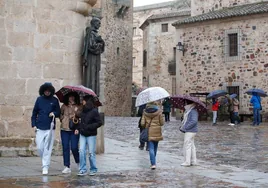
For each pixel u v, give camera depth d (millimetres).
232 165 10148
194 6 35094
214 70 31125
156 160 10516
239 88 29750
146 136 9211
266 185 7590
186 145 9812
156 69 50438
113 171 8742
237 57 29844
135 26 67312
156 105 9375
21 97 10469
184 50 32781
